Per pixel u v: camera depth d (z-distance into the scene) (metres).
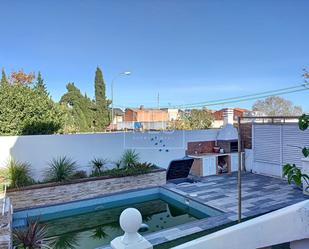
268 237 1.27
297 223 1.27
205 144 12.79
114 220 8.34
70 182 8.88
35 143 9.22
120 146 10.83
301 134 10.59
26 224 7.51
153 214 8.74
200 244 1.25
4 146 8.77
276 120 12.53
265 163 12.07
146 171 10.27
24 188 8.15
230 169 12.44
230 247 1.25
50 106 14.49
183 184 10.61
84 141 10.09
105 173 9.88
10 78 26.64
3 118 12.27
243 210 7.57
